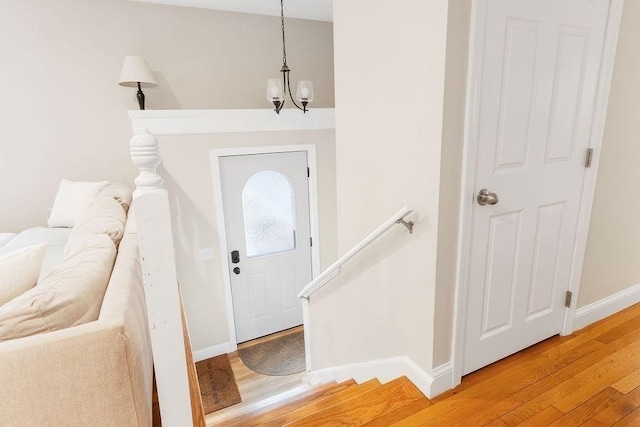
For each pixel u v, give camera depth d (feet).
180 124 9.86
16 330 3.27
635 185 6.63
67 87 9.87
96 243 5.25
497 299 5.51
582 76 5.29
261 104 12.25
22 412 3.18
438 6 4.28
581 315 6.53
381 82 5.60
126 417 3.50
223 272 11.18
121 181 10.82
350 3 6.13
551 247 5.83
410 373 5.64
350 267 6.70
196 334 11.15
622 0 5.26
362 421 4.88
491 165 4.88
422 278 5.16
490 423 4.67
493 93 4.63
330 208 12.42
